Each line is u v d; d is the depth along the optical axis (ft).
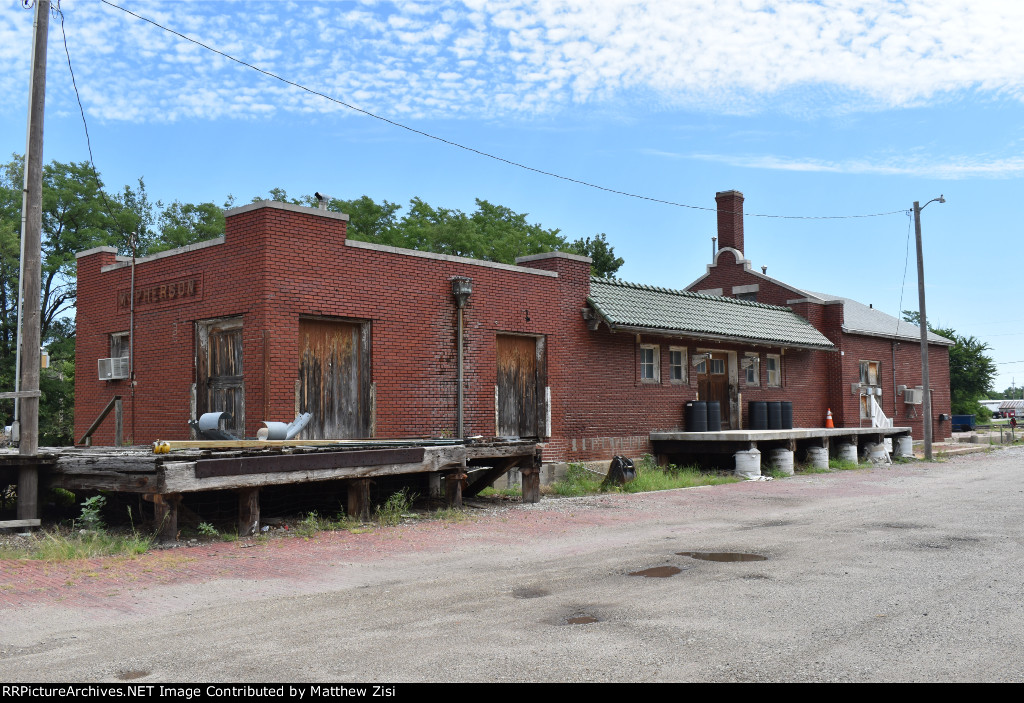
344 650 18.17
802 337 83.56
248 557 30.09
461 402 53.47
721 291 101.14
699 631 19.49
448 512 41.93
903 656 17.52
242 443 37.76
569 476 59.06
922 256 89.92
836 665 16.90
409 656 17.65
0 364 101.60
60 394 105.09
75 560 28.96
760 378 81.66
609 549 31.86
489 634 19.38
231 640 19.10
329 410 47.93
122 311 56.18
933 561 28.53
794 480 63.00
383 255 50.39
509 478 55.52
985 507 44.52
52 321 115.75
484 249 115.85
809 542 32.99
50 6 37.81
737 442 65.87
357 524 38.24
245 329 45.91
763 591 23.88
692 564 28.37
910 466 78.02
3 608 22.22
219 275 47.96
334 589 24.86
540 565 28.55
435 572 27.45
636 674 16.35
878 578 25.64
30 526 35.63
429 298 52.75
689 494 52.54
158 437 52.29
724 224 102.58
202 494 38.19
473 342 55.26
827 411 90.84
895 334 101.30
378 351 49.67
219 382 48.91
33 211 36.09
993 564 27.91
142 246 116.98
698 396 74.84
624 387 66.74
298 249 46.29
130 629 20.21
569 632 19.49
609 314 62.85
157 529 32.60
